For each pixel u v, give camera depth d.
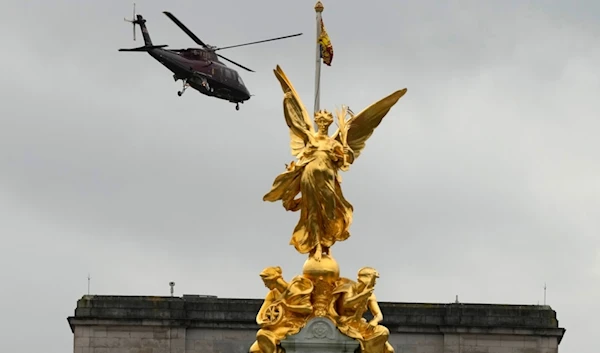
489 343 155.38
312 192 111.19
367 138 113.00
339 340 109.81
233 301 155.25
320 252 111.31
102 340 154.88
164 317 154.88
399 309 155.38
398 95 112.56
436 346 155.38
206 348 155.12
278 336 110.06
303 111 112.31
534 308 156.12
